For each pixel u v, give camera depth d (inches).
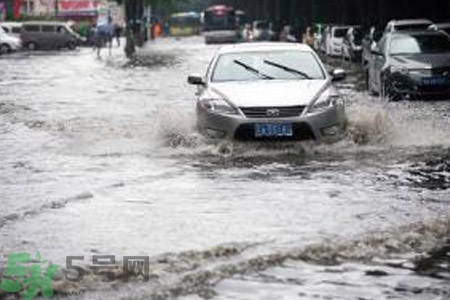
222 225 458.6
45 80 1795.0
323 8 3814.0
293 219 470.3
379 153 698.8
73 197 541.3
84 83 1678.2
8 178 615.5
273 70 773.9
